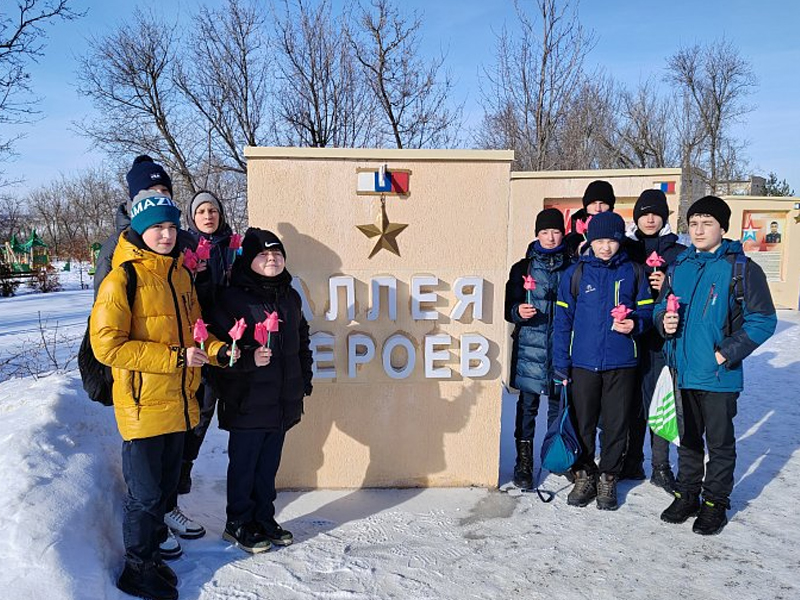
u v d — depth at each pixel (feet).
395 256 12.33
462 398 12.71
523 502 12.24
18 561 7.86
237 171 44.98
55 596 7.67
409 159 12.14
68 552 8.26
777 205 39.81
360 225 12.20
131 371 8.49
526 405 13.00
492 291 12.51
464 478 12.91
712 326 10.66
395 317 12.40
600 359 11.62
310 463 12.64
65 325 37.52
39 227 188.85
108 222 157.48
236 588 8.97
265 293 9.90
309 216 12.14
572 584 9.22
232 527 10.21
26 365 23.66
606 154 74.74
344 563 9.72
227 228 12.58
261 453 10.27
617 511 11.84
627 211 20.25
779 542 10.48
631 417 13.06
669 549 10.30
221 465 14.06
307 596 8.80
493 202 12.35
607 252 11.63
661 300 11.53
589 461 12.35
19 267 85.51
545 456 11.78
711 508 10.91
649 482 13.37
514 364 13.12
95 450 10.54
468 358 12.48
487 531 10.96
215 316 9.81
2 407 11.45
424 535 10.78
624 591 9.04
